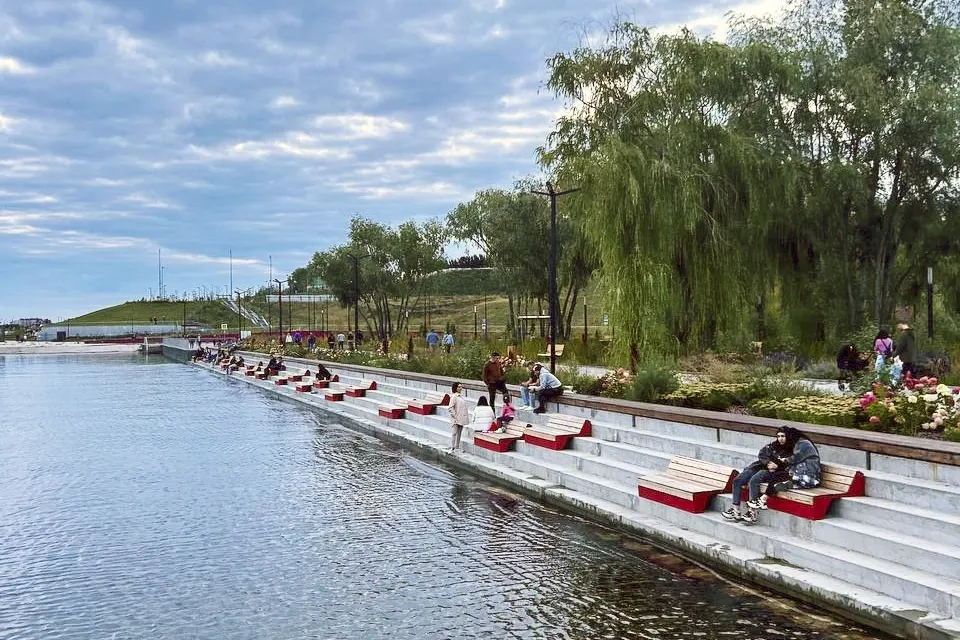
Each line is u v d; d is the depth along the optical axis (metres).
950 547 8.05
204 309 170.75
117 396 42.91
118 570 11.41
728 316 26.41
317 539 12.82
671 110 27.19
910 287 33.91
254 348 75.44
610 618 8.70
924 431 11.03
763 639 7.86
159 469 19.94
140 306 194.75
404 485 17.09
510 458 17.44
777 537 9.77
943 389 11.44
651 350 22.89
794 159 29.22
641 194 24.03
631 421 15.47
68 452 23.06
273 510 15.09
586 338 36.69
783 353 27.11
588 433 16.36
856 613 8.09
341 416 30.80
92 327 153.12
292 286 170.00
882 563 8.41
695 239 25.77
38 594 10.38
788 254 31.64
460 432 20.12
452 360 30.19
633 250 24.25
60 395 43.84
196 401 39.53
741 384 16.33
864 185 28.73
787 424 11.78
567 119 28.44
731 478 11.25
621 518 12.46
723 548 10.27
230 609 9.65
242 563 11.62
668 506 11.88
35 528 14.04
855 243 30.25
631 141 26.17
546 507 14.41
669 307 24.20
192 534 13.42
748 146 27.70
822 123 30.34
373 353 44.62
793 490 10.00
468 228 54.56
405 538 12.65
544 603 9.31
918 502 8.88
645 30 27.53
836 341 28.84
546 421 18.30
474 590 9.93
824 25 30.88
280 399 40.53
